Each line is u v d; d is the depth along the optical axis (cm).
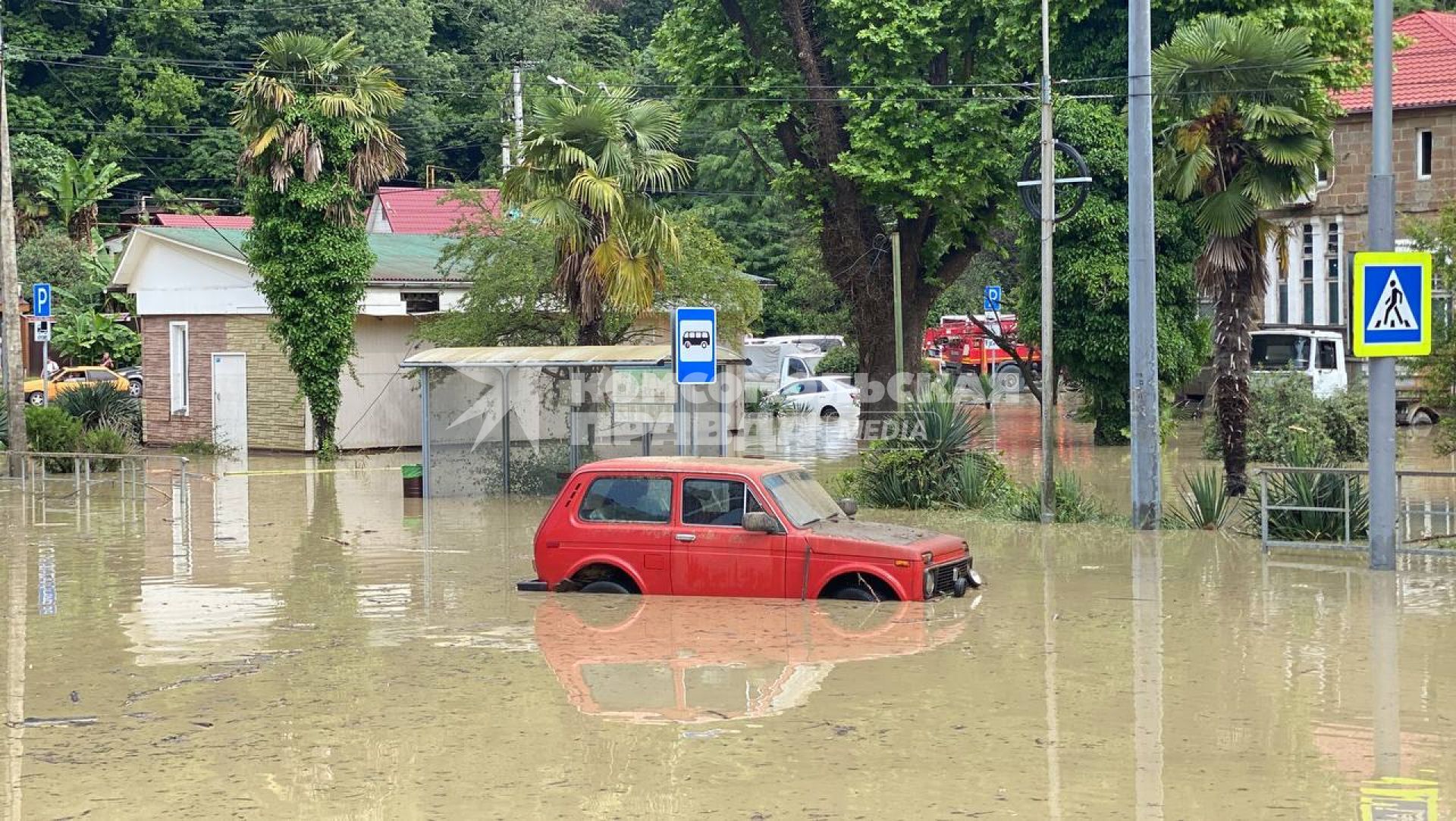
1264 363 3881
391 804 766
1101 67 3319
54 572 1666
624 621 1278
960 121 3266
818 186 3503
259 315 3553
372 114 3322
